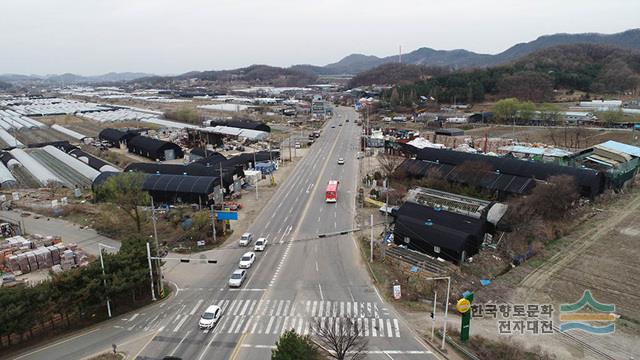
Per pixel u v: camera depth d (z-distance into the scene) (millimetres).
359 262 57469
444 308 46406
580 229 66500
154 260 49656
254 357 38000
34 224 73688
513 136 148375
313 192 91438
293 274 54406
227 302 47969
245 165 109750
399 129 173875
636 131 142000
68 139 172125
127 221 73188
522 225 62438
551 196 67188
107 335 42125
